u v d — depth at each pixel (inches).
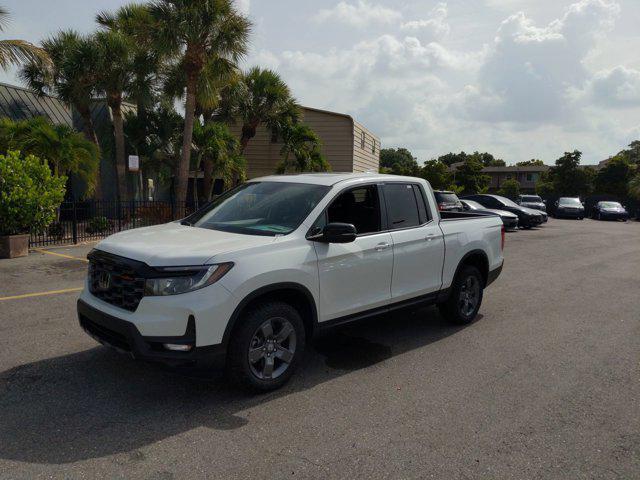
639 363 199.0
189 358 140.1
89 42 647.1
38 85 698.2
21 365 176.6
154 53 655.1
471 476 118.8
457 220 236.5
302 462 122.1
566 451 131.3
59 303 261.7
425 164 1630.2
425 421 145.7
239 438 132.6
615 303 303.1
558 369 190.7
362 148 1031.6
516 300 307.0
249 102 806.5
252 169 1007.0
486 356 203.0
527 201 1312.7
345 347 209.6
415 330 236.8
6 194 401.7
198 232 173.2
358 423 143.1
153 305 139.4
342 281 176.4
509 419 148.6
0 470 114.0
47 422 137.3
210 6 608.1
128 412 144.9
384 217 198.8
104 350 192.4
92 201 597.6
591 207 1600.6
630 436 140.3
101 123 818.2
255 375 155.6
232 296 144.6
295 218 174.4
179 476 114.6
